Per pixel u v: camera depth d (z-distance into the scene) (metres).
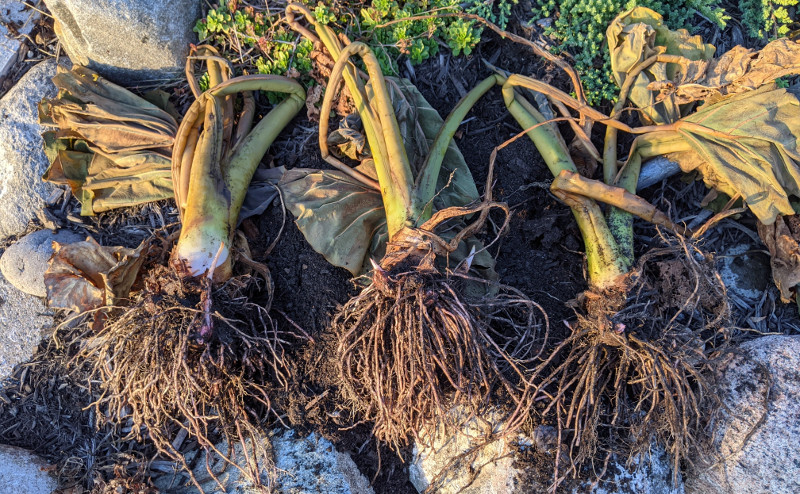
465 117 0.89
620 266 0.76
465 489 0.77
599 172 0.87
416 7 0.87
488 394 0.71
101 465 0.81
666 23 0.90
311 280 0.80
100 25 0.80
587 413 0.71
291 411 0.77
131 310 0.72
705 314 0.83
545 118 0.86
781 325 0.85
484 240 0.84
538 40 0.89
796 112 0.78
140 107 0.86
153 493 0.77
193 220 0.74
